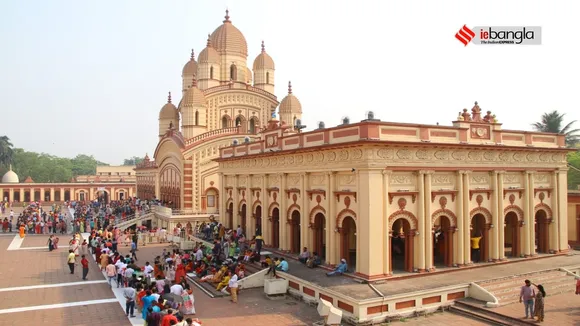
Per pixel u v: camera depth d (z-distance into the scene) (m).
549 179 26.45
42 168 115.62
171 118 52.56
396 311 17.55
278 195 27.27
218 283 22.70
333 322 16.22
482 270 21.98
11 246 35.91
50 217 48.34
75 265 28.34
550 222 26.19
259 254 25.36
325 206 22.78
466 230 22.36
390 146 19.98
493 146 23.11
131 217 46.72
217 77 46.47
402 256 25.39
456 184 22.42
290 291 21.16
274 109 49.09
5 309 19.25
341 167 21.34
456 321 17.30
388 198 20.20
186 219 41.38
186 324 13.73
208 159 43.38
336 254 22.19
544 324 16.12
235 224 32.69
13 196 79.56
